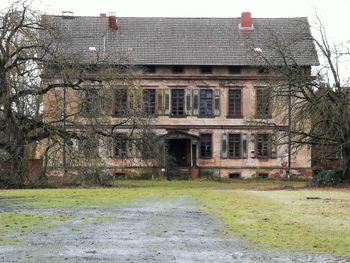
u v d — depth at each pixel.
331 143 42.31
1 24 37.50
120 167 56.91
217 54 60.69
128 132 50.47
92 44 60.72
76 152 40.34
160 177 57.22
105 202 24.95
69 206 22.92
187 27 63.72
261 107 48.31
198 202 25.28
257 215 19.77
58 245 13.39
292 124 43.47
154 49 60.88
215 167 59.56
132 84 43.00
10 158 38.22
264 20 64.75
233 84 59.88
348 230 15.99
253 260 11.81
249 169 59.56
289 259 11.95
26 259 11.72
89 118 40.84
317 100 40.59
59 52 39.47
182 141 61.28
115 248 13.06
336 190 36.81
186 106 59.84
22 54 38.72
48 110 41.56
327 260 11.86
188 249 13.01
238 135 59.91
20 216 18.95
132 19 64.12
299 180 57.56
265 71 55.41
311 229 16.20
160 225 16.98
